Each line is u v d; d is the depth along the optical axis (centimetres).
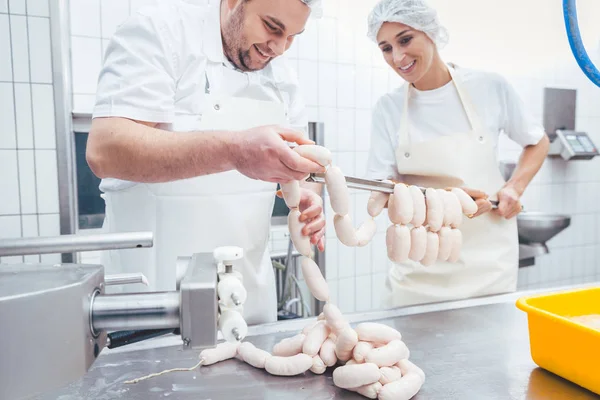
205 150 75
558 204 284
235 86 114
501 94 154
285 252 202
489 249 149
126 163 81
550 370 77
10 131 157
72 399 69
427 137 157
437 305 112
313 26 224
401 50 142
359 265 246
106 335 51
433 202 92
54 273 44
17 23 153
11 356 37
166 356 83
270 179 76
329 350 78
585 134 275
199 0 114
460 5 248
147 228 113
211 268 49
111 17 186
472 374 78
